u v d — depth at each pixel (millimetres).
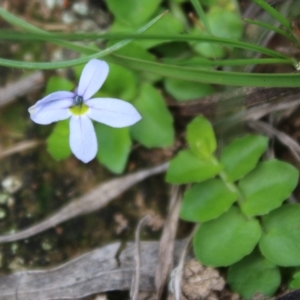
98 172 164
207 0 165
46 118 153
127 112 153
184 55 164
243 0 167
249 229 156
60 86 161
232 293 159
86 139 154
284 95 164
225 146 162
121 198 164
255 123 165
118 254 162
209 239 156
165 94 164
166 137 161
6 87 165
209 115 164
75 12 167
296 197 163
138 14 162
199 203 157
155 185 165
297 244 156
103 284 162
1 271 162
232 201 157
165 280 161
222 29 164
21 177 164
